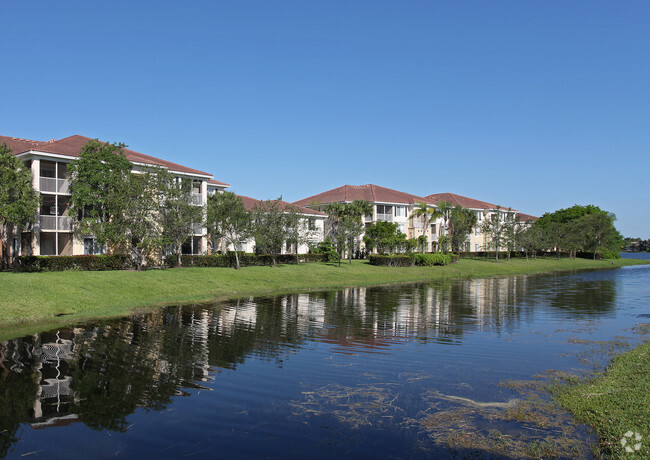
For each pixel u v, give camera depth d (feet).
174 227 107.45
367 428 26.25
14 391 31.78
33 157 99.04
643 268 221.25
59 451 23.40
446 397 31.40
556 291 105.91
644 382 32.63
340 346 46.44
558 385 33.73
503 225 221.87
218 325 56.29
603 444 23.76
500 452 23.27
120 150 105.19
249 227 123.13
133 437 25.04
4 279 69.51
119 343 45.75
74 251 105.60
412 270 154.51
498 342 49.24
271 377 35.53
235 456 22.97
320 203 199.82
